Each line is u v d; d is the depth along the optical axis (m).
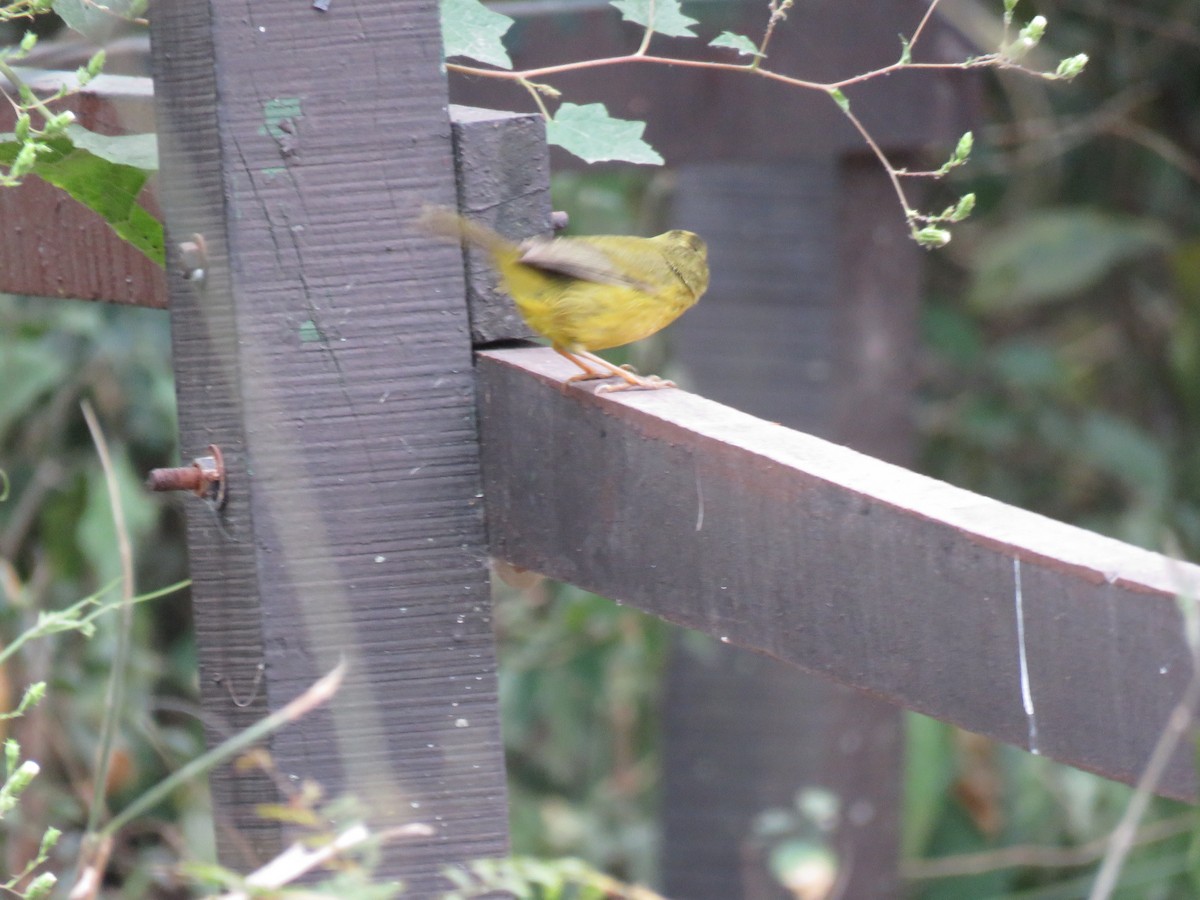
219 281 4.71
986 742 10.88
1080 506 13.55
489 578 4.76
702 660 8.91
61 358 9.76
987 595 3.82
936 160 12.18
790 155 8.00
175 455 10.57
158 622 11.21
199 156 4.73
